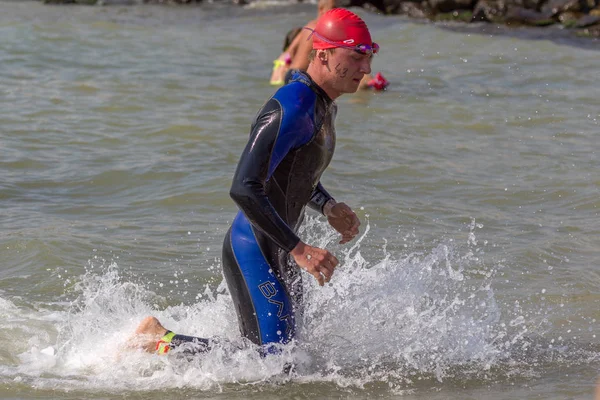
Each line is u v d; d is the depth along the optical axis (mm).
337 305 19125
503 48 59188
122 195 29062
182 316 20219
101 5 83938
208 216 27109
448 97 44344
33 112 38844
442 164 32875
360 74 16266
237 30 69562
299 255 15812
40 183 29859
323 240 24688
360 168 32062
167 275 22688
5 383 16734
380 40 62500
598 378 17250
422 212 27594
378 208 27562
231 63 53688
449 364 17875
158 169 31250
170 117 38781
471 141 36312
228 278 17453
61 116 38438
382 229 25938
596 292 21875
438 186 30344
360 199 28422
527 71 51344
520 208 28344
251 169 15781
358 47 15969
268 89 45844
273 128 15859
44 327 19484
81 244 24391
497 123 39094
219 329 19281
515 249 24625
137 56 54062
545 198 29203
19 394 16328
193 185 29547
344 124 38594
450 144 35812
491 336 19281
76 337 18906
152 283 22141
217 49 58969
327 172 31391
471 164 32969
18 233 24922
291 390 16703
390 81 48469
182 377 17125
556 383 17016
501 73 50875
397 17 74875
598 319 20422
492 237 25625
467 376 17391
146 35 63562
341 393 16625
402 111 41219
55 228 25562
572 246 24984
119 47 57031
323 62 16219
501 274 22875
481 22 71938
